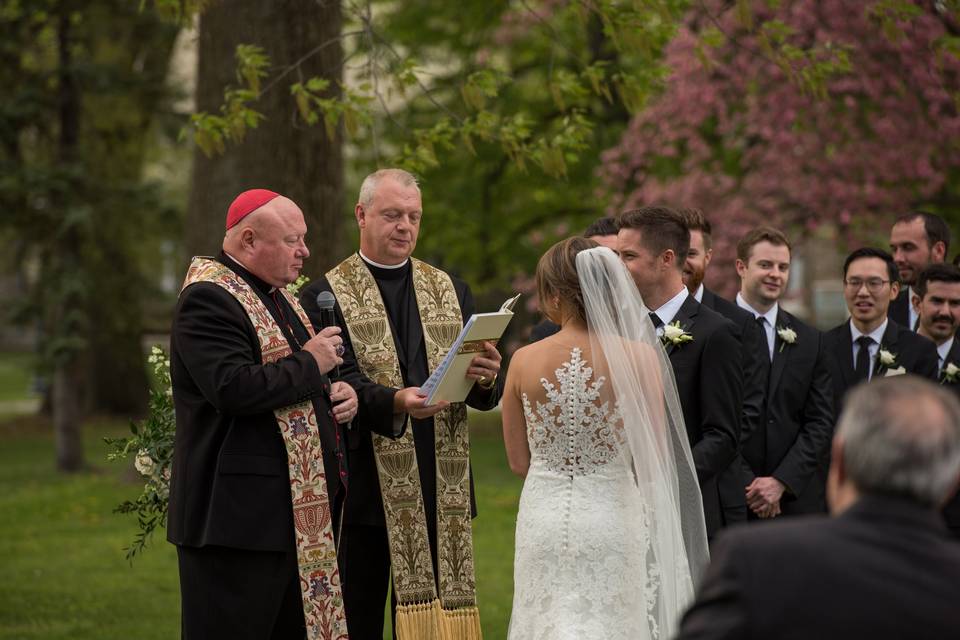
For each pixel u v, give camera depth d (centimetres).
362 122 965
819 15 1744
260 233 587
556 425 544
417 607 655
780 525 276
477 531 1416
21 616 991
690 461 567
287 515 569
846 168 1802
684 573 543
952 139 1720
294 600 590
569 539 534
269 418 571
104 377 3228
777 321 729
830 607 259
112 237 2142
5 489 1898
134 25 2133
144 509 639
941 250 843
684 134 1983
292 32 1189
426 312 688
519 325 2578
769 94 1811
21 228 2038
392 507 656
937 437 266
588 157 2381
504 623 946
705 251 701
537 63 2458
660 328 618
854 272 746
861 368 752
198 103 1266
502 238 2555
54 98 2069
